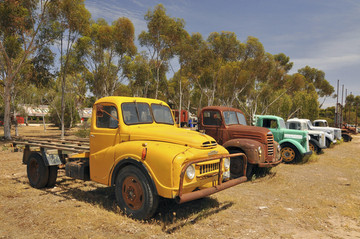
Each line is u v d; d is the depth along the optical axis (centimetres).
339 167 1103
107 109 530
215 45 3000
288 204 586
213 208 533
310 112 3900
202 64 3156
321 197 648
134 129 491
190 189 428
